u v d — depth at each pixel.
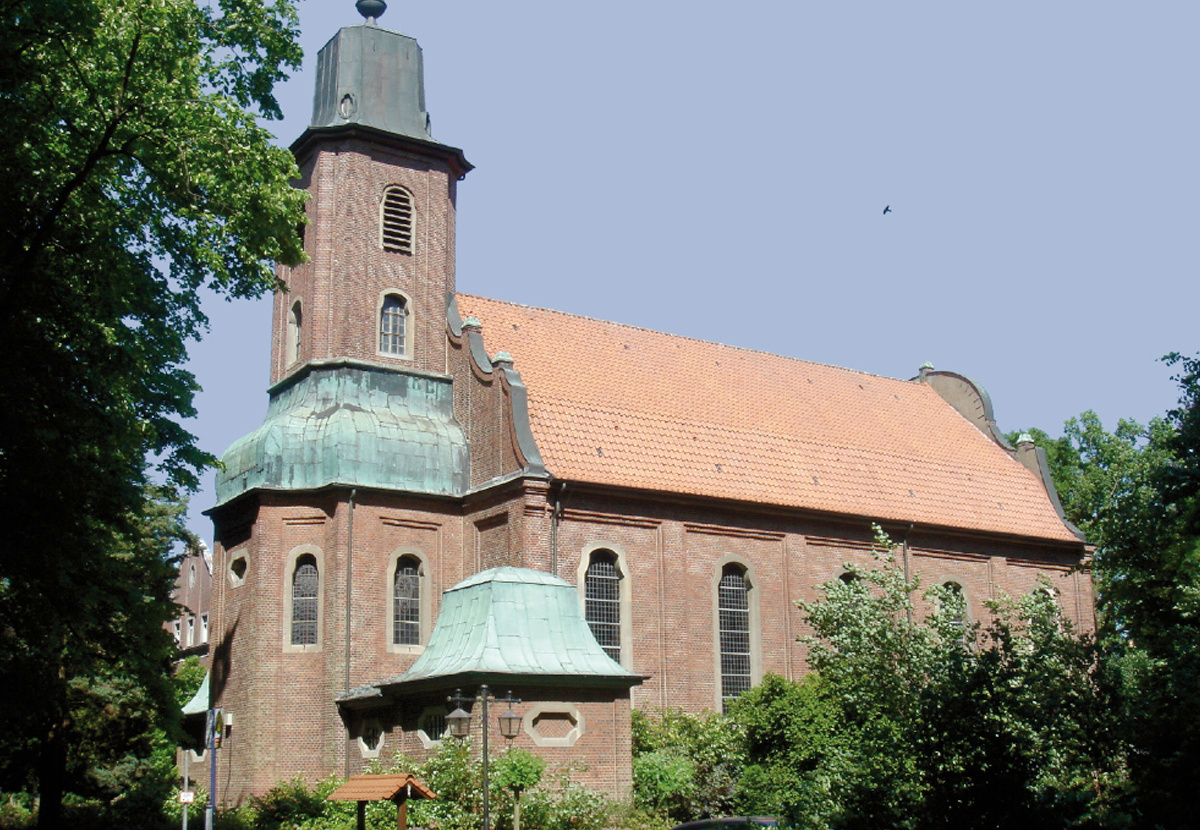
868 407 50.84
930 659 27.33
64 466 23.31
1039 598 31.47
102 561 27.44
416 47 43.38
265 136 25.70
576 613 32.78
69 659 31.42
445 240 42.28
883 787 15.80
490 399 38.78
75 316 23.67
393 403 39.69
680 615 38.84
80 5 21.94
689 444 41.59
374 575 36.81
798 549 42.16
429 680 30.69
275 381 41.84
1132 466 61.28
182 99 24.27
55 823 37.91
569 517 37.09
